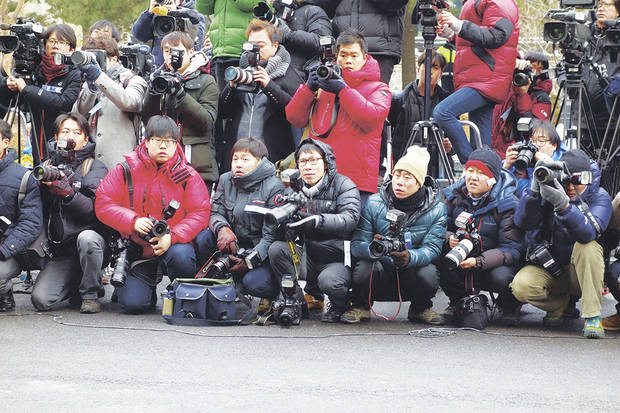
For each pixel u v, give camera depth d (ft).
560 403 23.95
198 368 27.20
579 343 32.99
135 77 41.22
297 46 44.47
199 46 54.75
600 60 46.14
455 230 37.81
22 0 104.47
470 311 35.94
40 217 38.22
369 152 39.88
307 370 27.30
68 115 39.83
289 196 35.35
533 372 27.78
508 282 36.40
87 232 37.81
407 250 35.45
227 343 31.48
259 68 41.01
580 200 34.42
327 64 38.40
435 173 44.52
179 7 46.85
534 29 116.57
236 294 38.99
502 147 47.42
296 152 37.32
